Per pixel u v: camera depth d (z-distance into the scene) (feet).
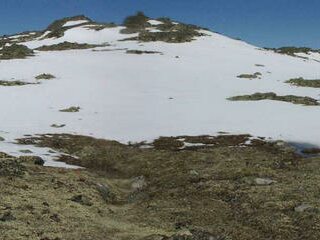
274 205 125.29
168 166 180.14
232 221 117.50
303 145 209.15
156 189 153.69
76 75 380.37
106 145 212.64
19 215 107.45
